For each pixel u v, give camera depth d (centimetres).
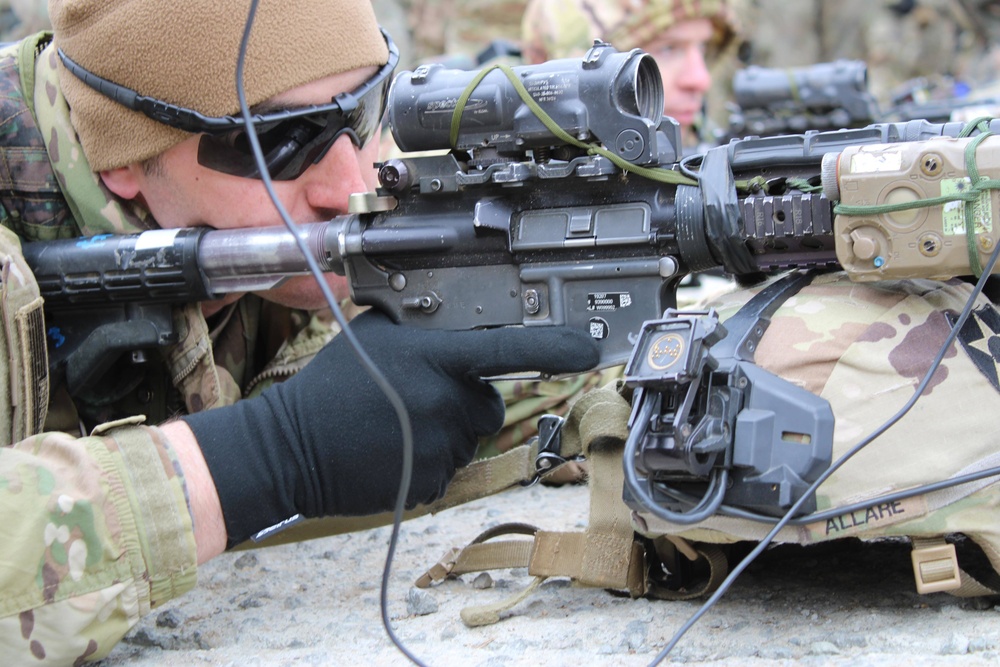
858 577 178
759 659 149
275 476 175
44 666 161
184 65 198
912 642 147
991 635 147
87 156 211
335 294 225
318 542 237
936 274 153
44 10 586
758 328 161
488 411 178
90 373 207
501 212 174
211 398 213
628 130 164
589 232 168
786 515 150
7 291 187
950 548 154
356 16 210
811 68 417
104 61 202
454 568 197
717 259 167
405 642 169
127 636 187
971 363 157
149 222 216
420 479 175
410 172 179
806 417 152
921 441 154
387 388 139
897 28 678
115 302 207
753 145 167
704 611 146
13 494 161
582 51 447
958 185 148
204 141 203
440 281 180
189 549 170
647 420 153
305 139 207
